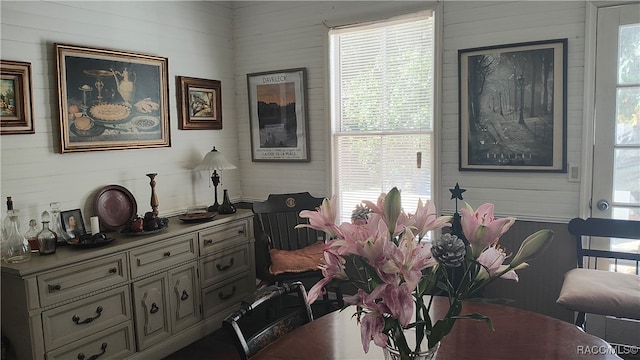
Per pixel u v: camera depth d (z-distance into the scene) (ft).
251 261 11.81
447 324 3.74
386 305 3.28
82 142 9.48
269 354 4.75
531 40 9.50
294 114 12.48
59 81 9.03
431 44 10.57
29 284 7.32
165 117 11.22
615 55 8.87
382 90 11.32
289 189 12.90
